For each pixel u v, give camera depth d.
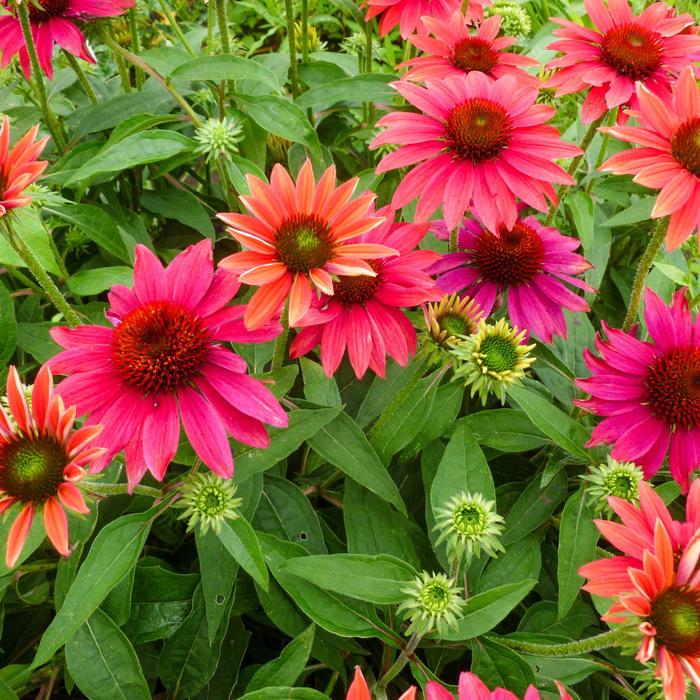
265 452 0.40
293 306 0.34
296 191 0.36
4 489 0.31
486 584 0.43
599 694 0.45
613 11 0.50
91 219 0.50
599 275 0.55
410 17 0.55
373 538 0.43
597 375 0.42
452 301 0.41
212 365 0.35
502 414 0.46
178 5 0.81
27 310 0.51
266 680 0.37
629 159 0.38
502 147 0.42
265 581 0.36
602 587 0.32
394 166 0.42
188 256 0.37
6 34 0.51
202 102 0.58
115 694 0.39
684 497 0.50
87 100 0.64
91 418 0.34
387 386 0.46
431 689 0.31
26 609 0.47
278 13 1.01
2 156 0.35
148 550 0.49
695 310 0.52
